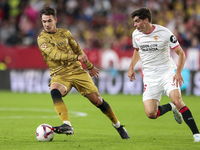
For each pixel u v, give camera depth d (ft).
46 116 110.32
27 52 219.20
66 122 60.80
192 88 199.21
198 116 111.75
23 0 258.98
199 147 56.75
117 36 243.81
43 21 66.33
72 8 257.14
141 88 204.54
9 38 239.71
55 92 64.64
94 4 262.47
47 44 65.87
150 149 54.44
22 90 219.41
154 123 96.37
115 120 67.77
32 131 76.95
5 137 67.67
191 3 263.49
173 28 244.01
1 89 221.87
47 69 214.90
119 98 180.75
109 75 210.18
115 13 254.06
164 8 256.73
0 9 256.93
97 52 211.82
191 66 203.10
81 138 67.46
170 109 78.33
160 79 69.62
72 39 69.87
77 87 68.08
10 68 220.64
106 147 56.08
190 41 236.84
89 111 125.49
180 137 70.49
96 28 250.16
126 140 65.21
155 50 69.26
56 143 60.08
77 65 68.33
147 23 67.82
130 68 74.79
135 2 259.80
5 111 123.95
